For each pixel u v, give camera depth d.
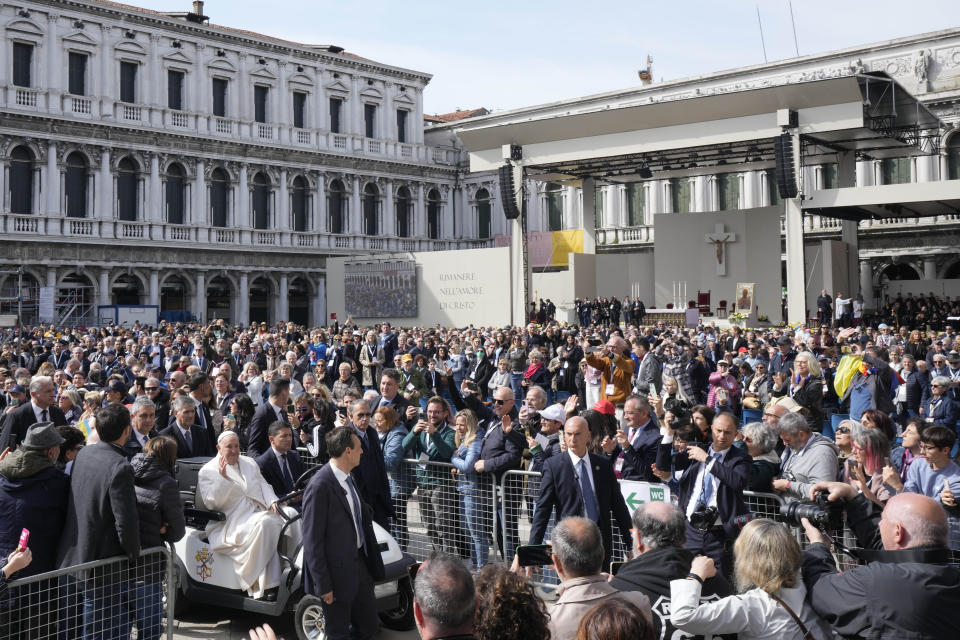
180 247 57.41
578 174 53.47
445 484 12.05
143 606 8.57
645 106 39.78
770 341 27.09
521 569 6.75
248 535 10.09
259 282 63.00
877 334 30.09
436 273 51.19
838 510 8.00
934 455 9.27
